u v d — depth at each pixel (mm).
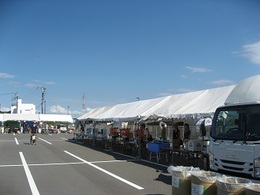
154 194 8211
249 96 7672
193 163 13273
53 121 76750
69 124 79375
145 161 15273
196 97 13906
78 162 14758
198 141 11930
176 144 14469
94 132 26312
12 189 8828
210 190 5562
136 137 18250
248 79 8195
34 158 16234
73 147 23656
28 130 55812
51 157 16734
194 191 5715
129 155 18062
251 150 6883
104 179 10312
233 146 7344
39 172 11773
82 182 9797
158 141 16234
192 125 16547
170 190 8672
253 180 6699
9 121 62500
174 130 14719
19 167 13078
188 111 12672
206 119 12203
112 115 21750
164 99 16609
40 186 9211
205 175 5910
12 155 17594
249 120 7293
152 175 11102
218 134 8008
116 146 22641
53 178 10516
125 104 22281
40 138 36594
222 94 12180
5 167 13070
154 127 22594
